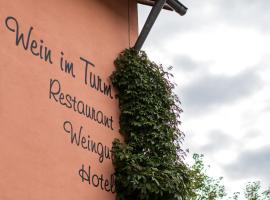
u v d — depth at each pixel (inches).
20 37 279.1
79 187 296.8
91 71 333.1
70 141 298.5
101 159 320.5
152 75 363.9
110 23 366.0
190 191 347.3
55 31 307.9
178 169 343.9
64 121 297.6
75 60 319.9
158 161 336.8
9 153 255.4
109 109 341.1
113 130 339.0
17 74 271.4
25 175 261.7
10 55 269.7
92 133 319.0
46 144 280.1
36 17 294.5
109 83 348.8
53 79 296.7
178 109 368.8
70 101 306.7
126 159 326.3
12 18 276.7
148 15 374.0
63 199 283.0
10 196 250.8
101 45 350.0
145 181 319.0
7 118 259.1
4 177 249.9
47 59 295.9
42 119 281.4
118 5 381.4
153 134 343.0
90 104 323.9
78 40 327.6
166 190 323.9
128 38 380.8
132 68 355.6
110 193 320.2
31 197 262.7
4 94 260.7
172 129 354.6
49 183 275.9
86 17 341.1
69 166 293.1
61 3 319.3
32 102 277.1
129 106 348.2
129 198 327.6
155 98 356.5
